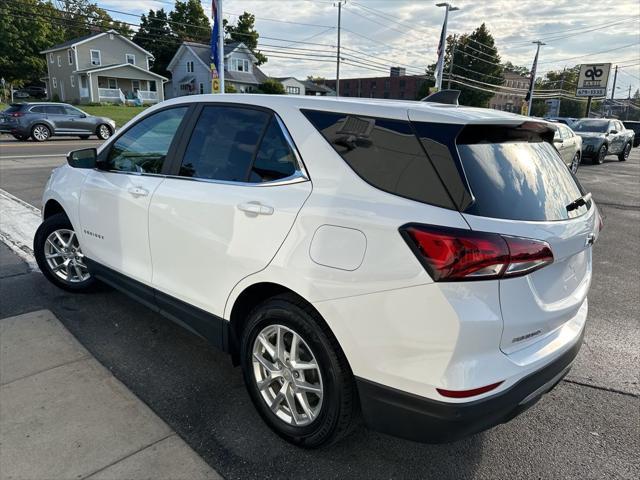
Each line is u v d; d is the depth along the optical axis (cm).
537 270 208
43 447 242
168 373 319
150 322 388
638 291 507
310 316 231
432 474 241
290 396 251
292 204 235
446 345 194
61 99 5125
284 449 254
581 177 1405
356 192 219
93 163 376
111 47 4906
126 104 4806
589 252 274
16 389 289
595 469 248
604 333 405
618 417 292
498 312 197
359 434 270
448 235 191
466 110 230
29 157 1433
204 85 5547
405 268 198
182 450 246
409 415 208
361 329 212
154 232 311
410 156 211
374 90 9131
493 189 205
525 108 4959
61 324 374
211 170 285
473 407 197
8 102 4975
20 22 5091
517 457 255
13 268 493
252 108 275
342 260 215
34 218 695
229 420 274
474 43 7150
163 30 6731
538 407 301
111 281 371
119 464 234
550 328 228
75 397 284
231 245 260
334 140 234
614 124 1911
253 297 272
